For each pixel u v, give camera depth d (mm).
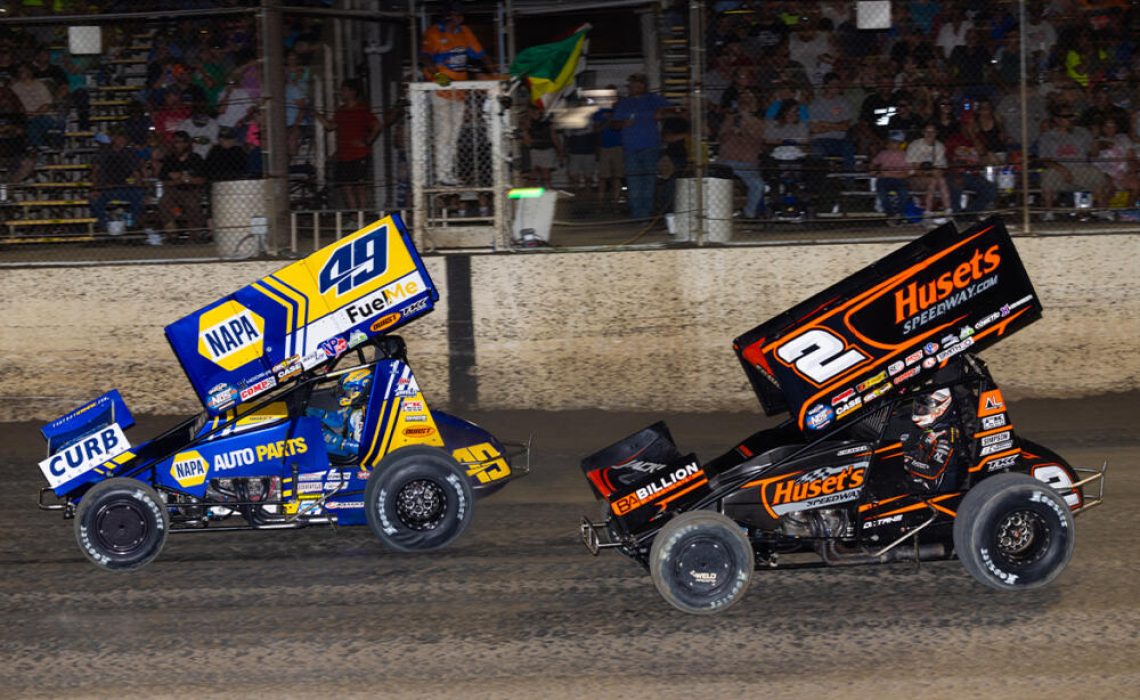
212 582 10602
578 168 19062
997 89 17891
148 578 10750
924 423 9922
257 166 18422
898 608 9414
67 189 19859
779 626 9125
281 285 11602
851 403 9648
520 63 19406
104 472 11320
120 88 20094
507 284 16766
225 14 17109
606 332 16797
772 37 18547
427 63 20188
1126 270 16625
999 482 9531
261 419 11773
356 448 11852
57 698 8133
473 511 11672
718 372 16781
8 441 15977
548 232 17438
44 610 9922
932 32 18125
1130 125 17719
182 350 11430
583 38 19625
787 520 9852
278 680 8367
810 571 10328
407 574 10703
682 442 15273
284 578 10680
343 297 11672
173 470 11367
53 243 18672
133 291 16797
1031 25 17922
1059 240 16594
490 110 17078
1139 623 8969
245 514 11523
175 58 19156
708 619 9328
